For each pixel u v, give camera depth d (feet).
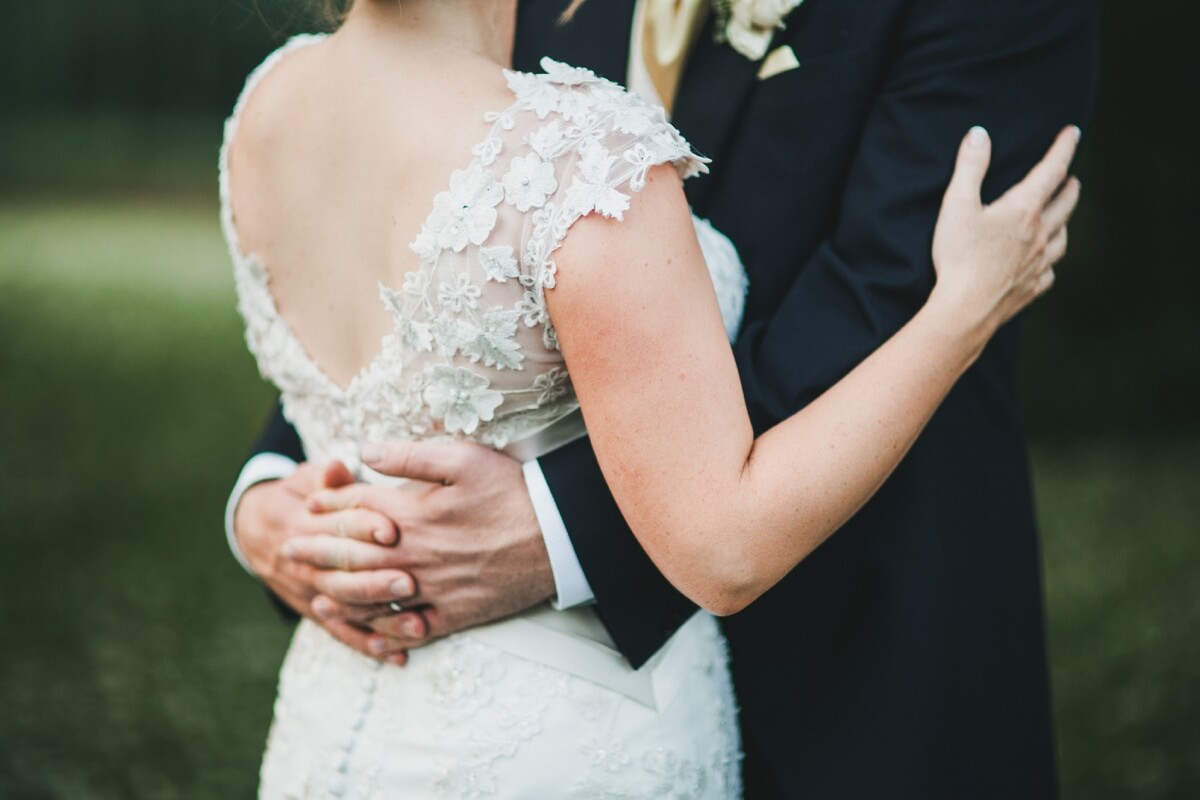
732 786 5.25
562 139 4.22
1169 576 18.19
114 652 15.76
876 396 4.56
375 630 4.99
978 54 5.10
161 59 87.97
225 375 31.65
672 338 4.16
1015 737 5.69
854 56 5.30
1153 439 25.53
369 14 4.67
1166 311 26.43
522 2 6.45
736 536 4.24
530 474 4.74
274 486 5.59
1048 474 23.77
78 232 56.18
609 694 4.82
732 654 5.46
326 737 5.11
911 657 5.36
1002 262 4.86
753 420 4.95
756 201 5.52
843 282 5.07
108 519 20.47
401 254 4.49
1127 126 25.54
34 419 26.32
